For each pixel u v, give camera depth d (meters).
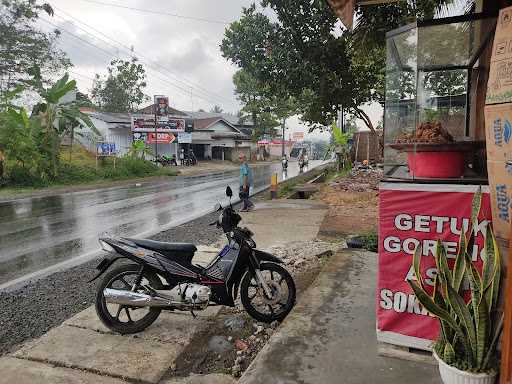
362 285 4.52
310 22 11.73
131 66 52.88
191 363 3.56
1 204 14.41
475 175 3.10
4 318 4.51
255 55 13.15
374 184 15.73
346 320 3.63
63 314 4.61
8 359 3.56
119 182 23.59
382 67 12.02
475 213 2.68
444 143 2.87
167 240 8.31
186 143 40.78
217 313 4.55
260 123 50.84
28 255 7.32
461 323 2.46
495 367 2.40
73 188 19.95
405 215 3.01
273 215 10.58
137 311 4.56
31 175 20.45
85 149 30.53
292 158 65.56
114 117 37.41
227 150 47.41
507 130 2.36
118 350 3.71
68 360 3.53
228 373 3.42
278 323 4.30
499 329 2.37
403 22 5.21
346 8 3.79
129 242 4.07
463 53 3.92
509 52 2.35
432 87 4.11
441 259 2.63
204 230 9.27
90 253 7.44
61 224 10.41
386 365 2.92
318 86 12.61
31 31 29.92
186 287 4.00
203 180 25.11
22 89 21.50
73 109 22.38
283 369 2.90
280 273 4.36
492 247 2.45
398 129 3.70
